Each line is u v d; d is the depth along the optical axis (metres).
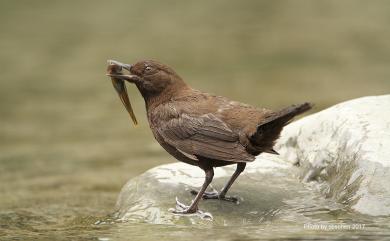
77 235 7.93
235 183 8.89
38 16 30.67
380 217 7.54
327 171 8.70
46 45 25.78
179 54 23.72
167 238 7.25
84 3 33.53
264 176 9.10
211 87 19.81
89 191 11.68
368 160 8.02
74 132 16.92
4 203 10.85
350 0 31.97
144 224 8.03
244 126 7.82
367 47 23.67
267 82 20.22
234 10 31.30
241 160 7.64
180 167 9.31
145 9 32.00
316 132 9.27
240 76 20.94
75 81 21.73
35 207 10.47
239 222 7.89
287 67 21.80
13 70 23.03
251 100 18.16
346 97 17.97
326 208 8.04
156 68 8.77
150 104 8.85
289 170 9.26
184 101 8.54
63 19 30.09
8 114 18.73
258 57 23.23
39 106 19.44
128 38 26.19
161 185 8.81
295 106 7.11
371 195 7.74
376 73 20.56
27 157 14.75
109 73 9.12
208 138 8.02
